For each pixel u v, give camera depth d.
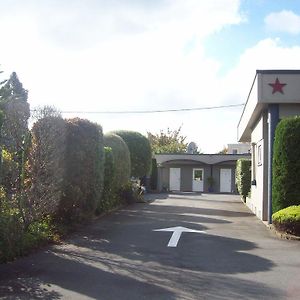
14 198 10.02
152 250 10.27
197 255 9.76
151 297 6.52
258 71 14.96
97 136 13.88
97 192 14.24
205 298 6.51
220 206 23.59
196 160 42.84
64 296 6.48
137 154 27.42
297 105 14.99
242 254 9.90
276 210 13.84
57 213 12.77
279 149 13.79
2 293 6.57
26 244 9.41
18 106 10.47
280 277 7.81
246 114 21.05
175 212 19.28
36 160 10.71
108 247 10.52
